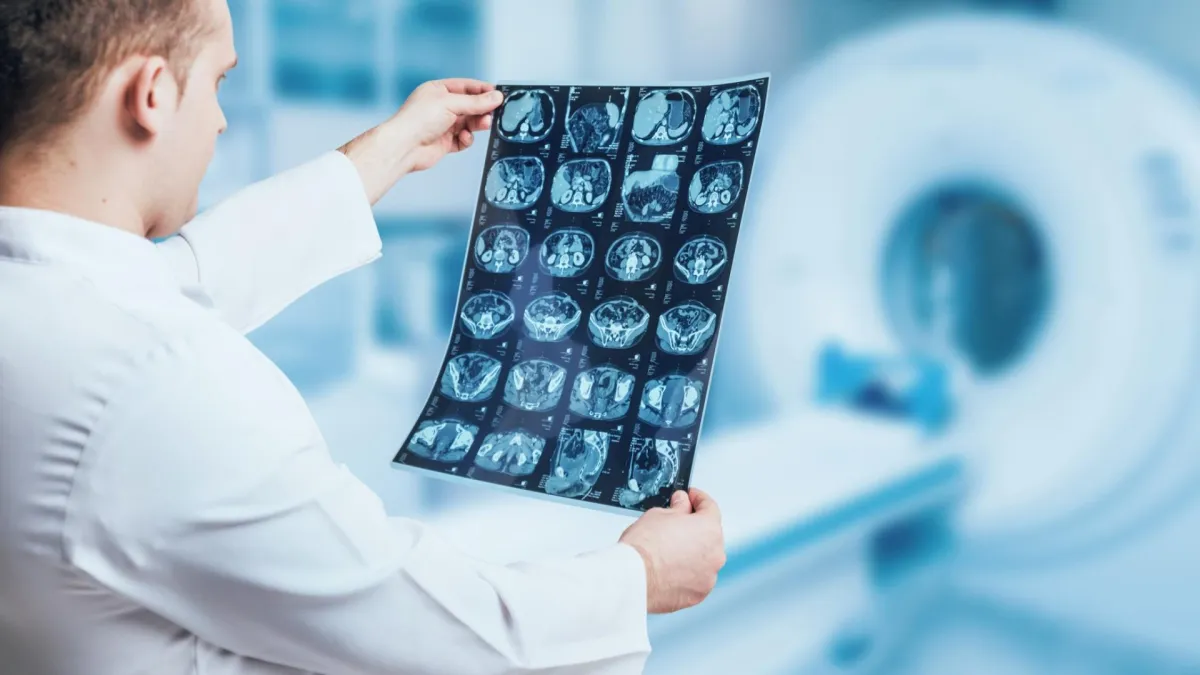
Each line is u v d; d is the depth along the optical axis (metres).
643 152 1.01
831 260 2.88
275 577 0.59
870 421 2.61
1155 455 2.61
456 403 1.02
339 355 2.21
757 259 2.86
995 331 2.87
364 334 2.24
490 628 0.65
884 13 2.80
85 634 0.63
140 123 0.64
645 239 0.98
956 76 2.74
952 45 2.74
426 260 2.28
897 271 2.88
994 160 2.76
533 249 1.04
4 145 0.64
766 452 2.34
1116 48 2.57
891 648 2.27
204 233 0.98
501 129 1.09
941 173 2.83
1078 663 2.58
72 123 0.63
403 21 2.18
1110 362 2.67
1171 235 2.57
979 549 2.68
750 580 1.80
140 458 0.58
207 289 0.96
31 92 0.61
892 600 2.25
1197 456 2.56
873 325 2.86
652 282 0.96
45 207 0.64
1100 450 2.66
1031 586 2.67
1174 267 2.57
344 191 1.06
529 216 1.05
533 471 0.94
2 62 0.60
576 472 0.92
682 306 0.94
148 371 0.58
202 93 0.69
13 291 0.61
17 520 0.59
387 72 2.18
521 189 1.06
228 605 0.60
